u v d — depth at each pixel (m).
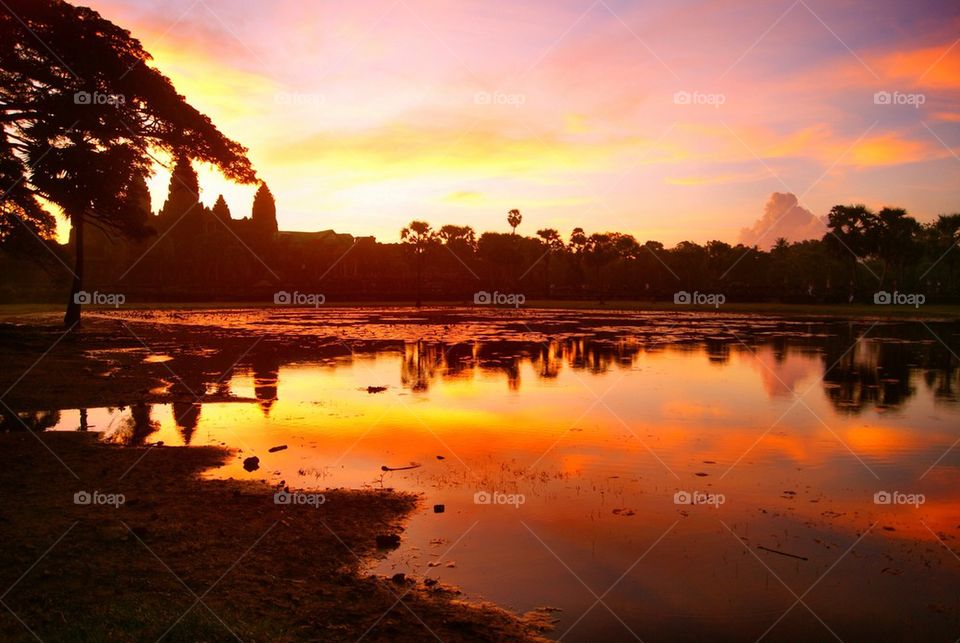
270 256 99.56
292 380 18.64
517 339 31.91
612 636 5.12
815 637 5.16
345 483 8.93
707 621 5.39
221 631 4.95
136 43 24.92
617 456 10.41
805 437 11.76
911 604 5.70
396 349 27.27
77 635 4.84
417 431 12.14
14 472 9.16
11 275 69.44
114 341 29.33
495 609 5.50
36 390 16.20
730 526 7.45
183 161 28.05
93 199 21.77
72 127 21.98
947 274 85.19
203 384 17.75
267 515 7.57
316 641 4.88
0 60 21.91
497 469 9.66
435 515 7.69
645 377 19.30
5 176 21.19
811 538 7.13
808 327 41.16
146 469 9.45
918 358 24.30
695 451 10.77
